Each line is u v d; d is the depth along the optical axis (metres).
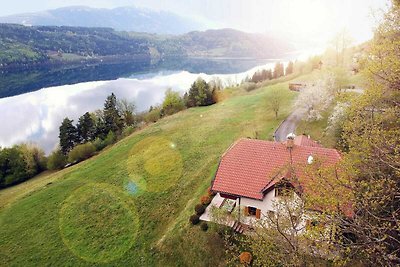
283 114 79.62
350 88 71.69
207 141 73.06
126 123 116.44
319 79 74.31
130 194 56.94
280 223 26.16
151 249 41.97
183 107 118.88
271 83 137.62
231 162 39.72
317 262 24.77
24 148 100.75
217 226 38.09
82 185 64.44
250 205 37.03
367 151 23.34
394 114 25.23
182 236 40.22
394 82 25.11
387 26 27.72
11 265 45.12
